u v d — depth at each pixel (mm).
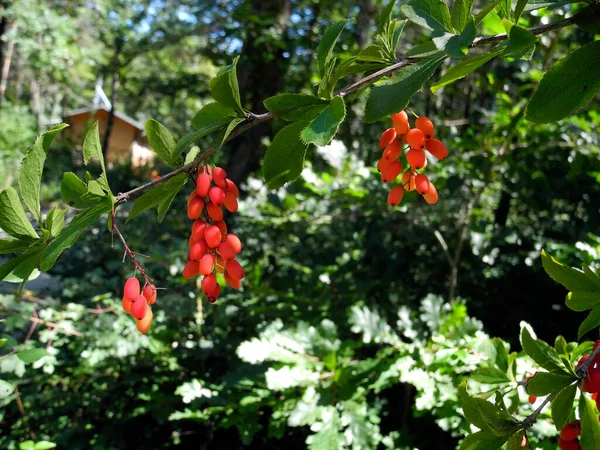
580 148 3824
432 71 1152
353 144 7805
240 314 4195
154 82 13836
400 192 1470
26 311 3664
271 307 3807
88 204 1219
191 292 4281
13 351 3230
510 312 4016
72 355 4531
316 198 4188
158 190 1271
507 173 4250
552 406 1188
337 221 4492
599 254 2879
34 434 3986
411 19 1163
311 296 3967
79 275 5641
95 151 1195
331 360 2695
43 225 1198
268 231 4695
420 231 4250
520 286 4141
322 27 9695
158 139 1324
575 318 3877
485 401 1179
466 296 4316
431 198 1446
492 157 4137
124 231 5938
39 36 18062
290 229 4371
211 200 1299
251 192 5090
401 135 1412
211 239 1300
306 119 1195
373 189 3941
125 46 20172
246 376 3213
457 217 4102
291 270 4594
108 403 4066
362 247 4621
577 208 4777
